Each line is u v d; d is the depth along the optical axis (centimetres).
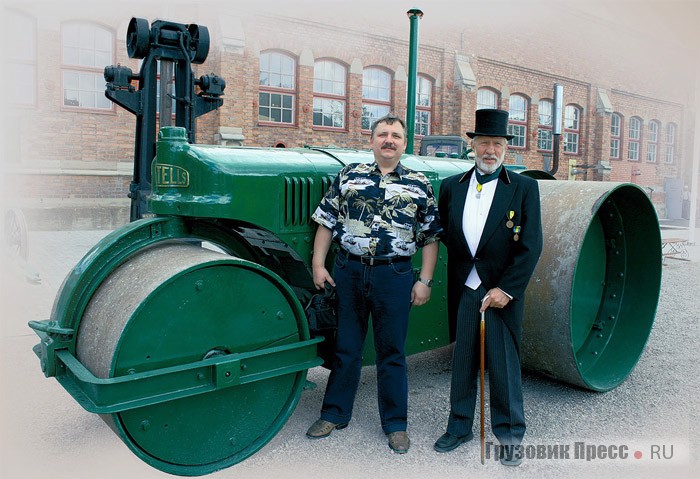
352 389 312
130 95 485
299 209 307
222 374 254
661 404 356
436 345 386
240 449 276
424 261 314
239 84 1132
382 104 1398
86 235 977
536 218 288
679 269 898
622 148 1869
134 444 243
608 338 413
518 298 288
